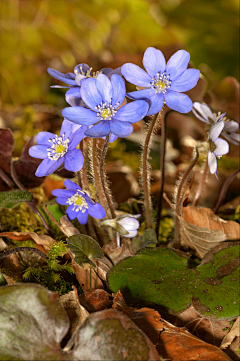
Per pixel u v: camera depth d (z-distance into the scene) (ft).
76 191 0.99
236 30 2.25
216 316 0.93
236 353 0.95
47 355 0.86
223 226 1.07
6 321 0.87
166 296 0.95
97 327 0.87
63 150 0.97
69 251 1.01
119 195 1.31
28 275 1.04
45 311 0.87
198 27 2.29
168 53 1.59
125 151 1.58
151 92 0.97
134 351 0.86
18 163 1.17
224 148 0.97
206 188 1.36
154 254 1.01
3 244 1.04
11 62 2.15
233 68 2.19
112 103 0.94
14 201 1.05
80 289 1.04
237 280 0.97
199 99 1.26
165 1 2.37
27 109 1.66
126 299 0.95
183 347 0.92
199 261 1.11
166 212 1.30
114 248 1.04
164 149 1.18
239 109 1.32
